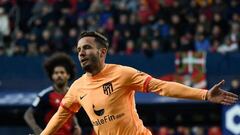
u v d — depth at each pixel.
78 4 35.97
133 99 11.49
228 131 21.94
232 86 29.88
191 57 31.27
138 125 11.38
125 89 11.23
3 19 35.66
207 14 34.16
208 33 32.91
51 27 33.94
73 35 33.31
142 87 11.08
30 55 32.88
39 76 32.53
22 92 32.31
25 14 35.97
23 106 31.83
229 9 34.53
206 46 32.50
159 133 31.39
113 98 11.19
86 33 11.33
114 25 34.34
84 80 11.61
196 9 34.38
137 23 33.53
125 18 33.69
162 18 33.81
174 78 31.42
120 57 31.91
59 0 35.88
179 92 10.66
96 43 11.28
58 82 16.09
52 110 16.06
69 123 15.77
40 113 16.06
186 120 32.75
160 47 32.44
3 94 32.28
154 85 10.95
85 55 11.24
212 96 10.45
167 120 32.84
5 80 32.59
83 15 35.03
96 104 11.32
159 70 31.70
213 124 32.62
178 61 31.44
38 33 34.09
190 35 33.09
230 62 31.44
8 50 34.50
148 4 34.66
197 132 31.47
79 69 31.53
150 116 32.78
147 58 31.83
